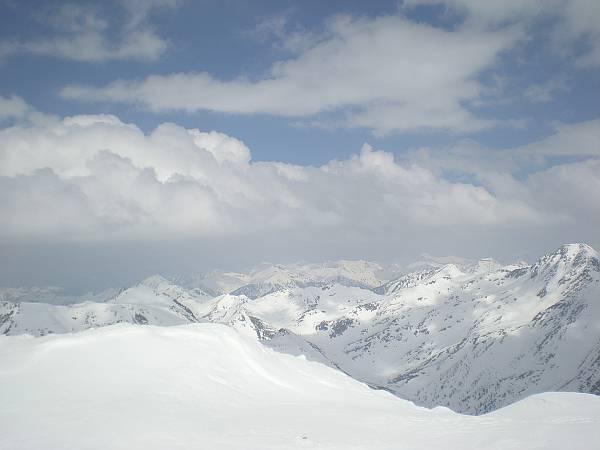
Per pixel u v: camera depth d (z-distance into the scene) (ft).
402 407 207.72
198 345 208.85
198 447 116.26
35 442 115.55
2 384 158.51
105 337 201.16
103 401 147.95
